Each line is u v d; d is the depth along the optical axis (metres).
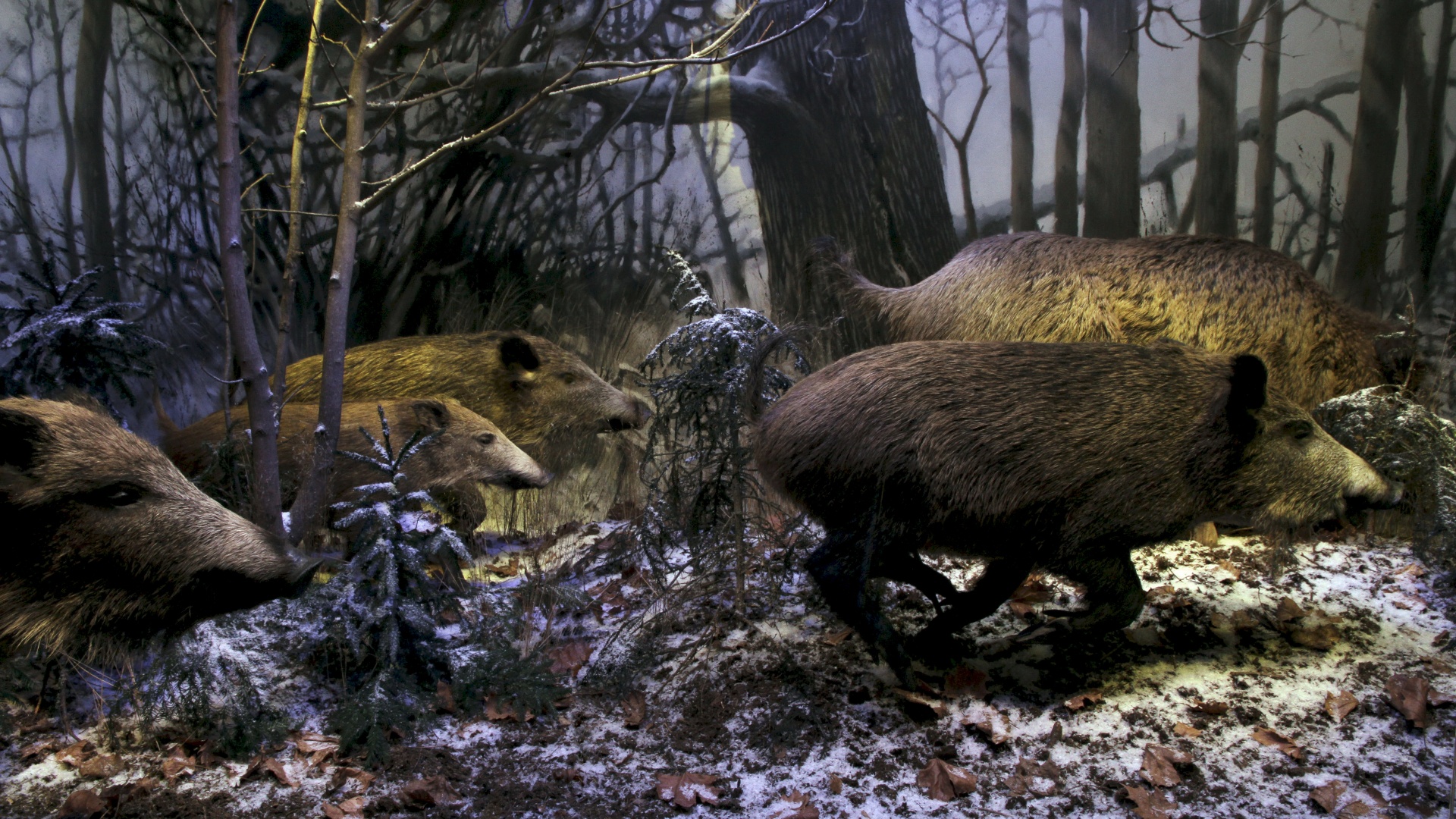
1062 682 3.15
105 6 6.06
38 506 2.24
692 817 2.54
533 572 4.25
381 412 3.28
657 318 6.98
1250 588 3.78
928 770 2.68
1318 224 7.06
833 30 6.55
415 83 6.56
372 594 3.18
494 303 6.85
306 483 3.44
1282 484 3.04
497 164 6.92
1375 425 3.72
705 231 7.50
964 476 2.86
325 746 2.93
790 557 3.75
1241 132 7.04
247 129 6.46
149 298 6.27
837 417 2.93
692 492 3.71
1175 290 4.07
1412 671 3.10
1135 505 2.92
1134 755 2.74
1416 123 6.68
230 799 2.70
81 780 2.82
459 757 2.89
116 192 6.20
